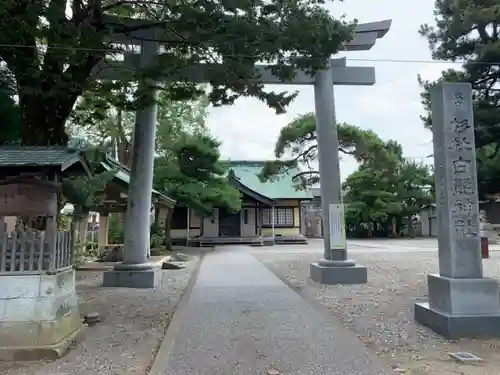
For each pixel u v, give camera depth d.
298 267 14.84
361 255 19.23
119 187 14.13
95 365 4.82
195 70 10.69
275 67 8.32
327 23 7.62
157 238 20.55
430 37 9.96
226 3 7.13
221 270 14.09
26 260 5.21
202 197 21.78
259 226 30.77
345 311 7.64
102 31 7.59
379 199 35.66
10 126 9.05
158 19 9.02
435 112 6.72
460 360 4.90
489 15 8.86
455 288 5.95
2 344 5.00
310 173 26.17
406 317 7.10
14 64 7.41
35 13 6.71
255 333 6.05
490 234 28.16
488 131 9.14
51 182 5.40
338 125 21.50
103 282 10.84
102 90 9.02
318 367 4.65
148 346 5.59
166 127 21.88
